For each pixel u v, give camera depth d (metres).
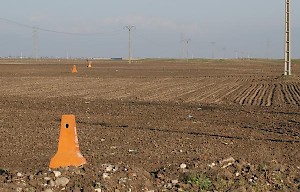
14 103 29.27
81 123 20.56
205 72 81.38
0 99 31.95
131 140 16.08
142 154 13.50
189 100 33.06
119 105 28.64
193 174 10.65
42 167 11.49
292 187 10.77
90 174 10.30
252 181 10.81
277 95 37.94
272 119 22.70
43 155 13.30
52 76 63.66
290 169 12.06
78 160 11.27
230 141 16.03
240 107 28.44
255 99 34.50
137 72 78.88
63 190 9.34
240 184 10.51
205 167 11.57
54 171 10.20
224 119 22.45
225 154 13.66
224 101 32.69
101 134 17.38
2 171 10.74
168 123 20.72
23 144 15.10
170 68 99.75
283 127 19.92
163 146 14.86
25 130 18.16
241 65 130.12
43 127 19.05
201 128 19.27
